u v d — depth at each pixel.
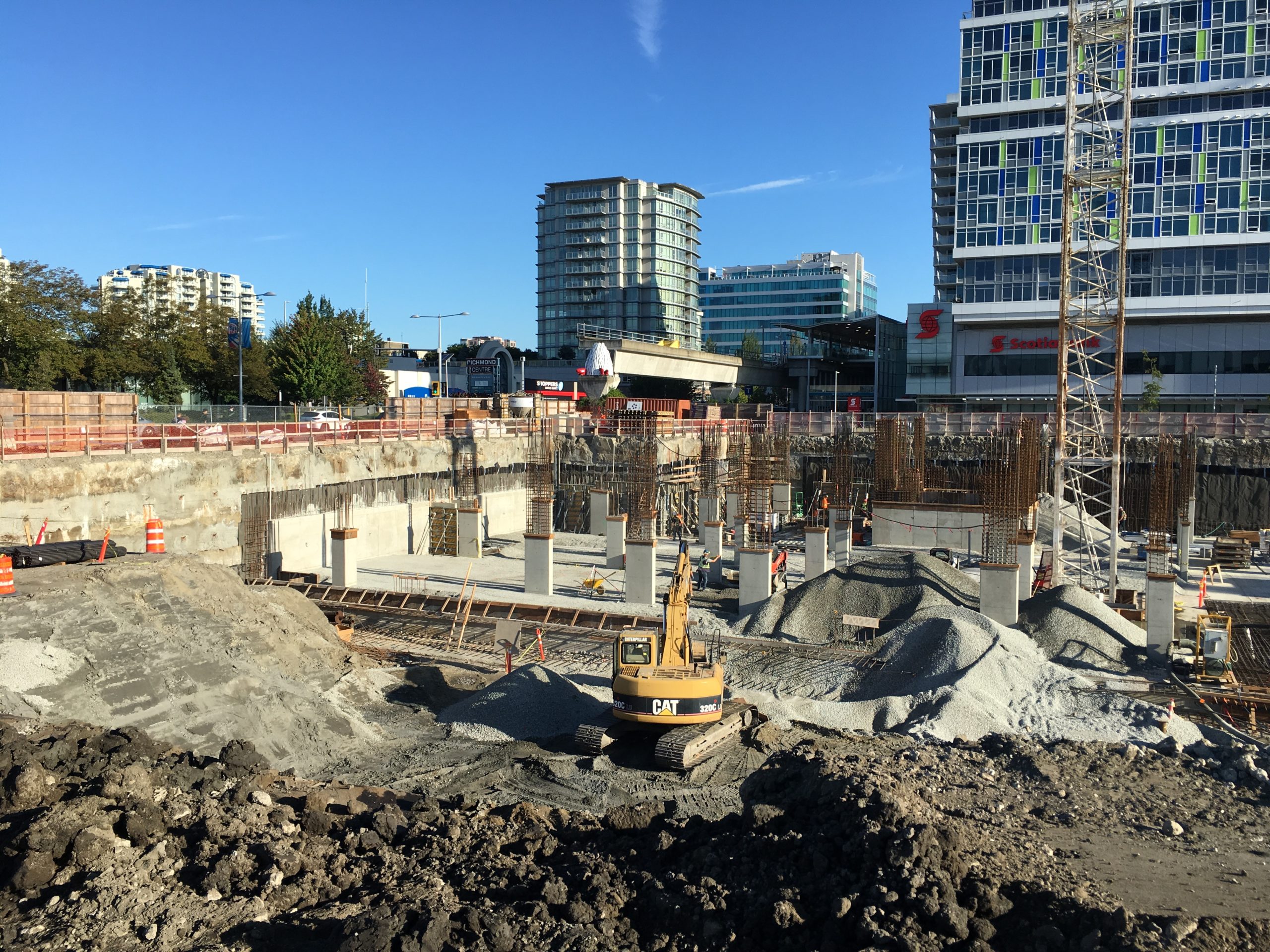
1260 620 31.05
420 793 17.30
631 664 20.38
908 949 10.26
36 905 11.12
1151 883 12.64
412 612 30.61
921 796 15.51
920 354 86.56
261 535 36.59
